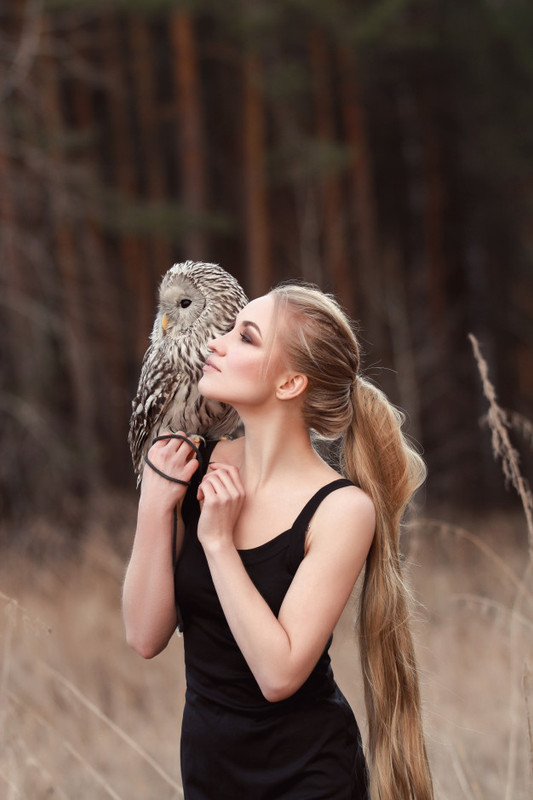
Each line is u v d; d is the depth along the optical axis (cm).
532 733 479
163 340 537
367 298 2914
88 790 782
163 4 2353
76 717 923
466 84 3195
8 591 1297
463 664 927
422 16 3095
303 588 368
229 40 2667
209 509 371
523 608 661
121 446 2656
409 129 3419
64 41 2508
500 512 2861
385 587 401
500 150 3141
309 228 2652
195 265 556
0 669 852
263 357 387
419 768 401
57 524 1831
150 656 403
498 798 660
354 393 411
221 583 364
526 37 3031
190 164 2589
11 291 2066
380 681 401
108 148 3008
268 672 355
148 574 396
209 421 524
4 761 591
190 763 390
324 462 409
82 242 2502
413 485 420
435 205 3312
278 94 2612
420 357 2973
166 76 3092
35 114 2272
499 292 3519
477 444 3203
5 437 1966
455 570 1280
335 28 2639
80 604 1248
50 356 2141
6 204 2102
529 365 3459
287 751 376
